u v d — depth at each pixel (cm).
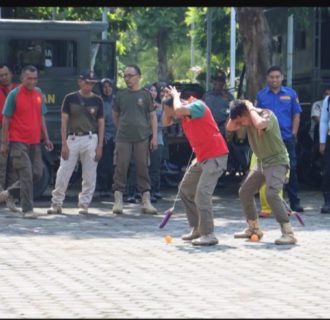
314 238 1538
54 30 2112
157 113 2134
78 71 2125
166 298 1081
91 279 1187
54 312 1007
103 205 2023
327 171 1923
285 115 1869
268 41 2352
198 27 4081
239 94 2656
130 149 1866
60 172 1852
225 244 1470
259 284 1166
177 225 1705
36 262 1300
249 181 1497
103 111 1853
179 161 2527
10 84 1944
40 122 1780
